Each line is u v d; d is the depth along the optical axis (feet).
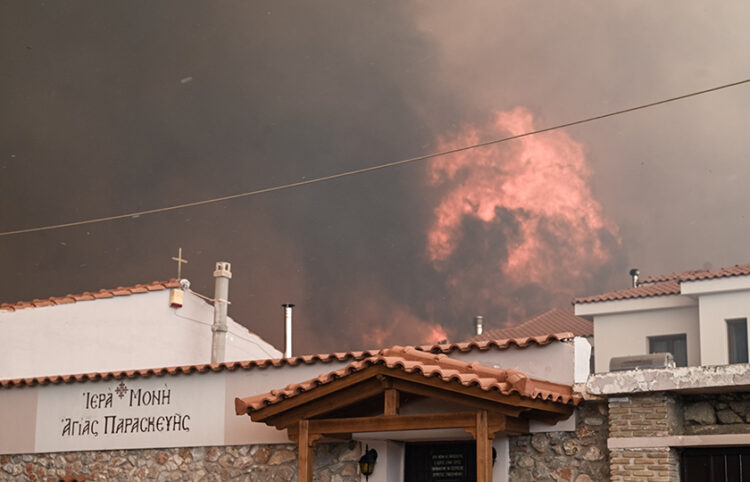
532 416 39.86
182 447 47.29
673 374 36.68
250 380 46.57
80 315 69.10
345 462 43.86
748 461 36.63
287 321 88.43
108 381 49.60
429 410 41.37
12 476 50.47
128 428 48.60
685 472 37.60
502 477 40.63
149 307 73.31
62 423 50.03
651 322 87.81
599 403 39.40
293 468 44.70
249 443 45.80
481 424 38.19
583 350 40.81
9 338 65.05
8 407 51.44
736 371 35.47
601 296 90.48
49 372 66.49
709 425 37.81
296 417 41.63
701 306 82.94
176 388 48.08
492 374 39.11
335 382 40.42
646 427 37.27
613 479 37.47
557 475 39.70
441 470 43.50
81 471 49.11
